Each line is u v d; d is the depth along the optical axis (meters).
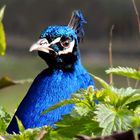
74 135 5.33
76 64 9.30
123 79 31.53
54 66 9.18
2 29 4.73
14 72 42.25
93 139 4.59
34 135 5.26
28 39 56.84
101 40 56.59
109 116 5.23
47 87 8.86
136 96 5.49
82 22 10.12
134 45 55.41
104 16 57.22
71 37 9.68
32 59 47.78
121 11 57.25
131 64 52.06
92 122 5.32
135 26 55.91
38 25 58.31
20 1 58.16
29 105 8.66
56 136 5.20
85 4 58.00
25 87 30.69
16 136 5.30
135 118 5.09
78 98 5.72
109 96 5.57
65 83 8.96
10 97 28.64
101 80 5.63
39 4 58.41
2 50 4.79
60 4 58.34
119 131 5.06
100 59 52.12
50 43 9.56
